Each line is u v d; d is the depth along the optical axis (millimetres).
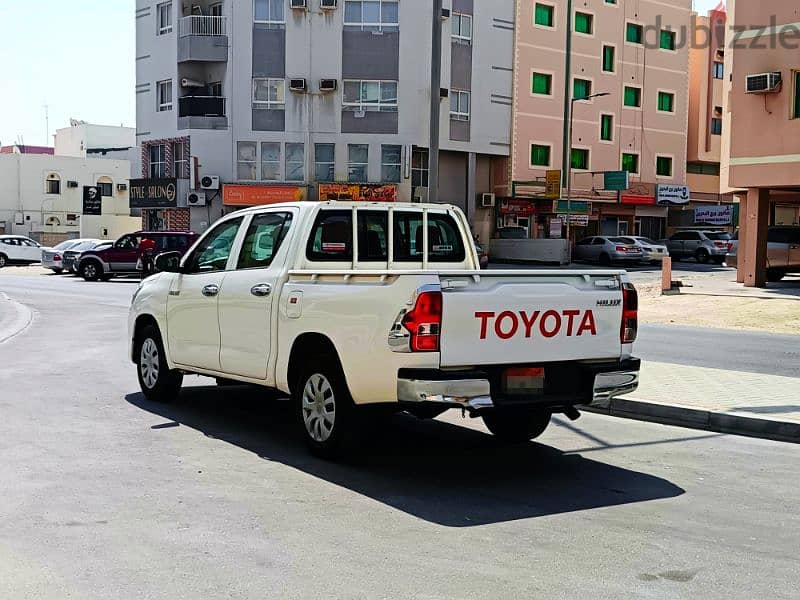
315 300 6680
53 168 67500
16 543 4816
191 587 4219
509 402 6172
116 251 32844
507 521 5352
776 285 26453
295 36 41656
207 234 8469
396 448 7320
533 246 43312
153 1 44031
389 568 4504
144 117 45031
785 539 5086
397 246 7941
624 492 6059
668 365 11445
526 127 47125
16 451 6902
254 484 6105
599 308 6566
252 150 42156
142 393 9672
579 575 4445
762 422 7855
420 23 42312
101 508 5480
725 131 27047
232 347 7715
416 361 5898
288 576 4375
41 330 16219
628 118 51531
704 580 4402
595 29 49531
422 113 42656
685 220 54875
